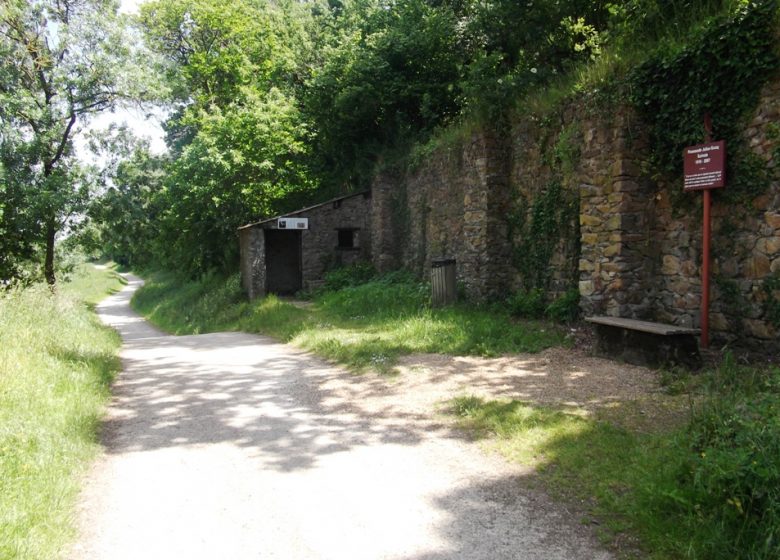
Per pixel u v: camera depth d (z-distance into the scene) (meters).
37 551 2.86
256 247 18.28
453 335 8.29
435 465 4.11
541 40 12.73
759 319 6.18
